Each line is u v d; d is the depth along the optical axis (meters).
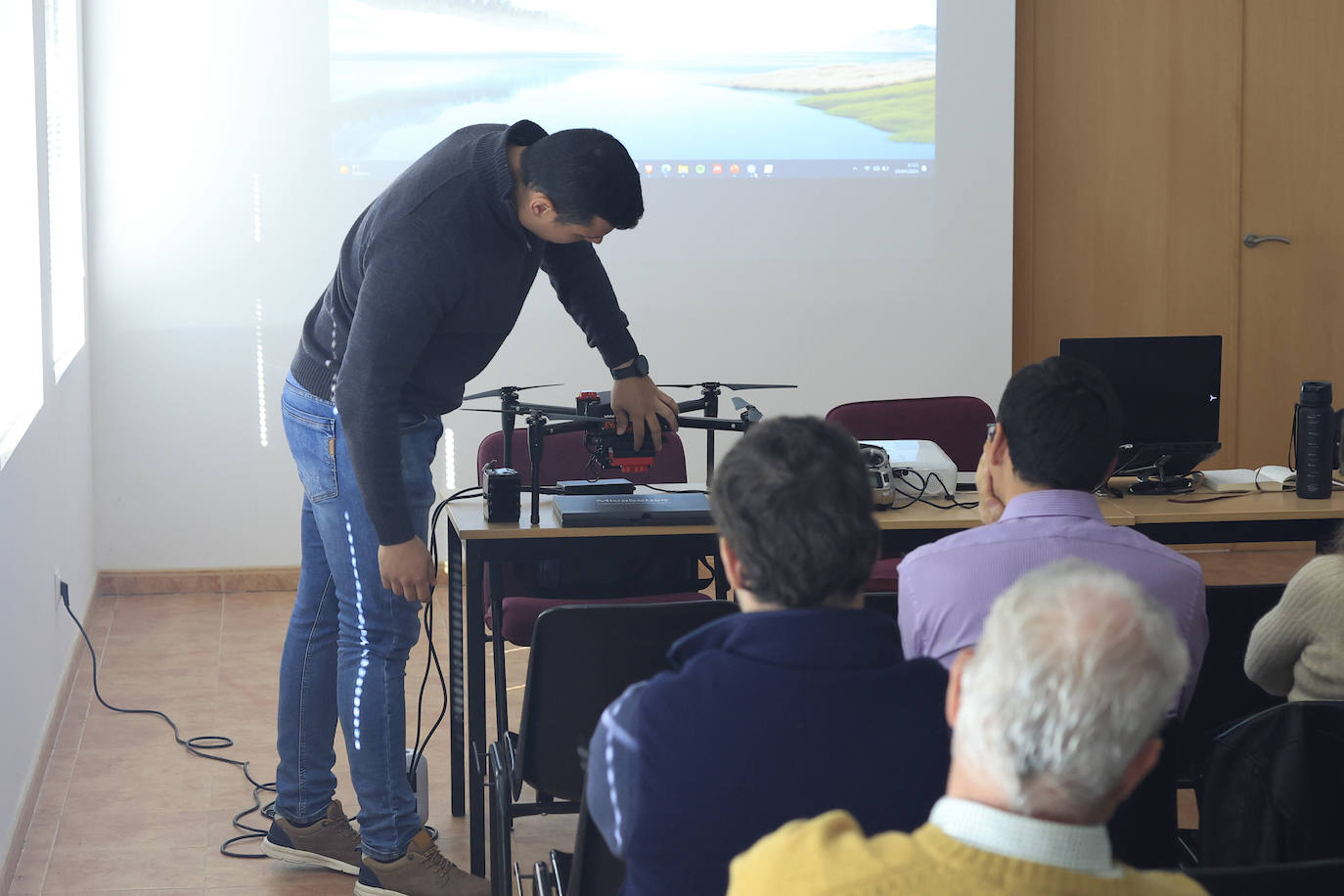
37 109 3.56
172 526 5.05
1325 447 3.06
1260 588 2.20
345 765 3.37
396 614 2.61
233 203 4.95
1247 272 5.50
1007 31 5.20
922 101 5.21
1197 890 0.86
